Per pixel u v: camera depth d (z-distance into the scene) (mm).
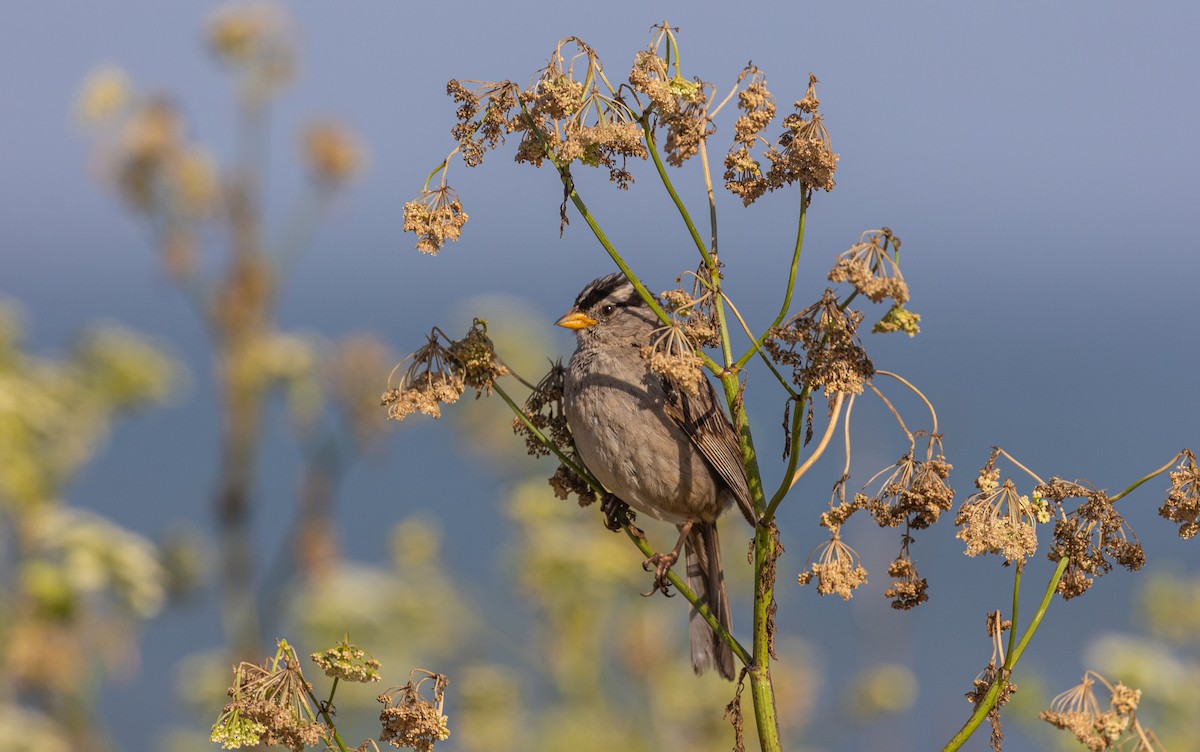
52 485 10672
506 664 12695
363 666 5863
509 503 12930
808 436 6117
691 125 6539
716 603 9734
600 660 12727
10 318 11367
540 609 12680
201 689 11391
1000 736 5812
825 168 6090
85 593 10078
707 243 6652
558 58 6336
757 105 6320
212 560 11352
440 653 12250
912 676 12102
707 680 12594
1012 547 5754
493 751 11922
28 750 9516
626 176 6395
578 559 12211
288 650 5875
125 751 12008
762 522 6125
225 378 10883
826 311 5867
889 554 12281
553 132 6316
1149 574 12500
